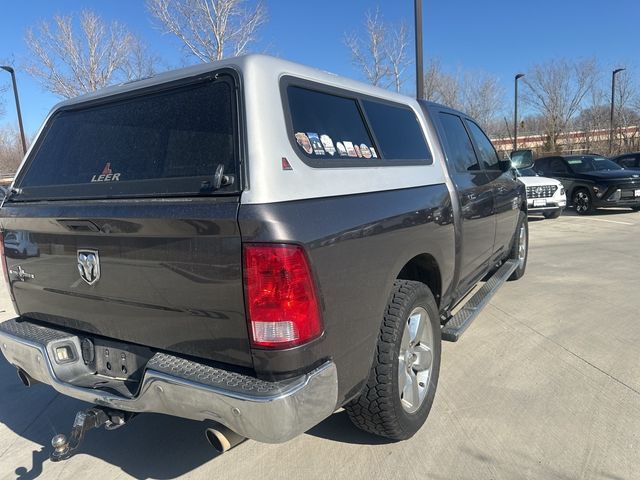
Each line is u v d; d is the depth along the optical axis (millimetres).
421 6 11352
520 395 3461
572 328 4672
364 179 2625
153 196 2260
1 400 3820
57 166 2828
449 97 28547
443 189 3508
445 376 3787
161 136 2418
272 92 2248
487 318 5031
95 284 2480
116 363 2602
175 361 2266
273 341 2012
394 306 2764
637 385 3529
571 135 37531
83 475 2867
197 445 3109
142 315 2381
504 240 5359
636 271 6781
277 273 1976
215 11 14633
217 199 2064
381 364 2662
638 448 2822
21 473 2908
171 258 2174
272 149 2121
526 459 2779
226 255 2031
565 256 7984
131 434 3264
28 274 2832
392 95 3432
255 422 1989
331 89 2727
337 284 2232
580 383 3592
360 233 2393
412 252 2908
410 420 2906
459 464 2770
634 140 32031
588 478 2604
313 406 2109
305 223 2094
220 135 2197
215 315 2123
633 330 4566
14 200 2895
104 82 19250
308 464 2842
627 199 13023
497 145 40781
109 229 2314
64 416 3562
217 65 2320
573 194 13945
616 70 31359
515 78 31469
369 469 2770
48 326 2891
